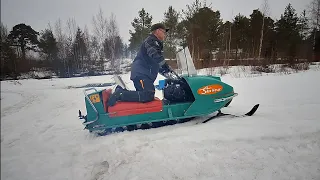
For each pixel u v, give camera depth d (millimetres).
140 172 2029
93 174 2104
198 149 2301
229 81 5938
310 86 2992
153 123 3275
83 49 19297
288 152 2113
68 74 16891
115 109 3094
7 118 4102
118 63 19719
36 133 3303
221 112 3590
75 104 5652
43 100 6426
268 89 3803
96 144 2756
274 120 2838
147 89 3242
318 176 1753
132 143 2605
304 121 2664
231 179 1825
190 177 1896
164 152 2309
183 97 3463
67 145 2809
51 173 2127
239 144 2332
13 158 2377
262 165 1964
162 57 3299
